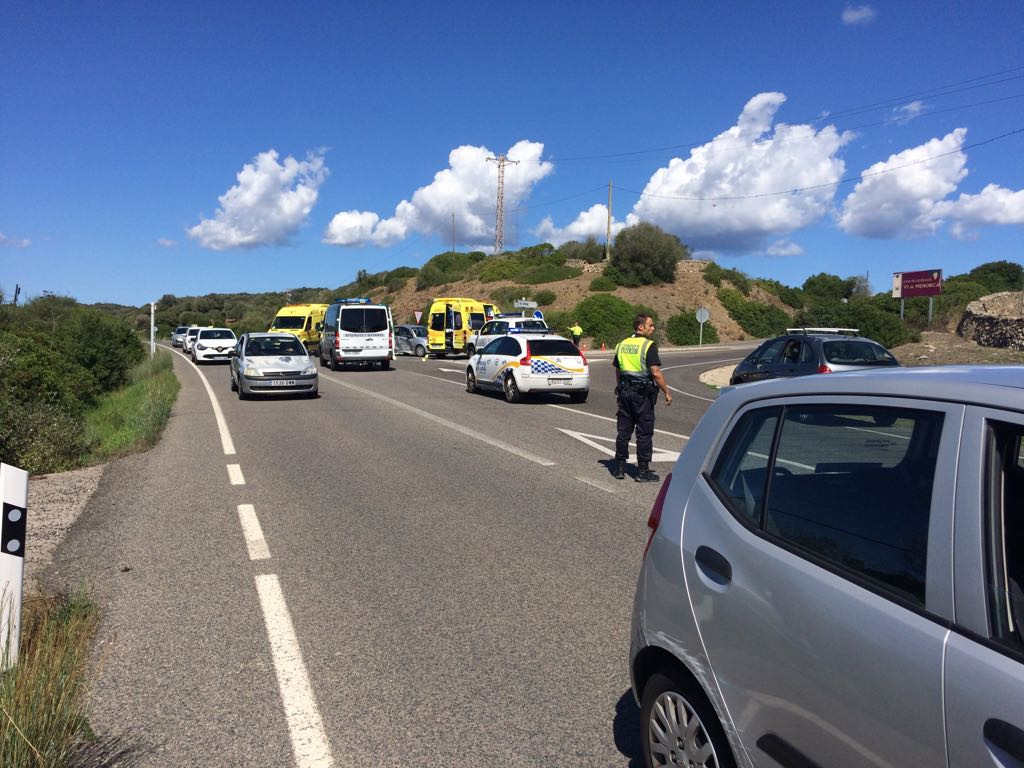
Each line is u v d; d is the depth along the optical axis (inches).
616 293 2883.9
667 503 123.5
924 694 77.9
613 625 192.5
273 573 231.3
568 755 135.5
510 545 260.2
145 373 1083.9
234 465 406.6
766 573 100.0
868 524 92.0
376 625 192.2
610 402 729.0
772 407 113.2
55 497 331.3
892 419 93.8
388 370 1177.4
